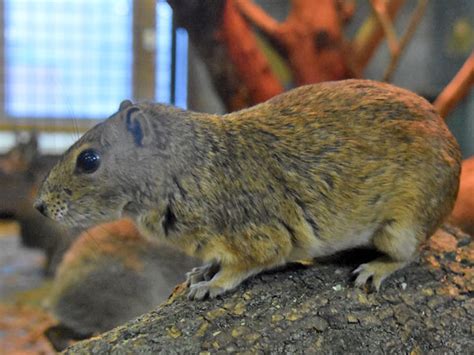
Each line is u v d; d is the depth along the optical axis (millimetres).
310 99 975
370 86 979
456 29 1709
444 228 1022
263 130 959
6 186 1821
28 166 1835
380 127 952
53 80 2092
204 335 904
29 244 1680
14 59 2119
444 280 954
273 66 1375
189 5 1170
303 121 961
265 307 926
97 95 2018
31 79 2102
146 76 1921
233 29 1199
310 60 1253
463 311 933
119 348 896
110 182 945
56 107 2041
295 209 947
